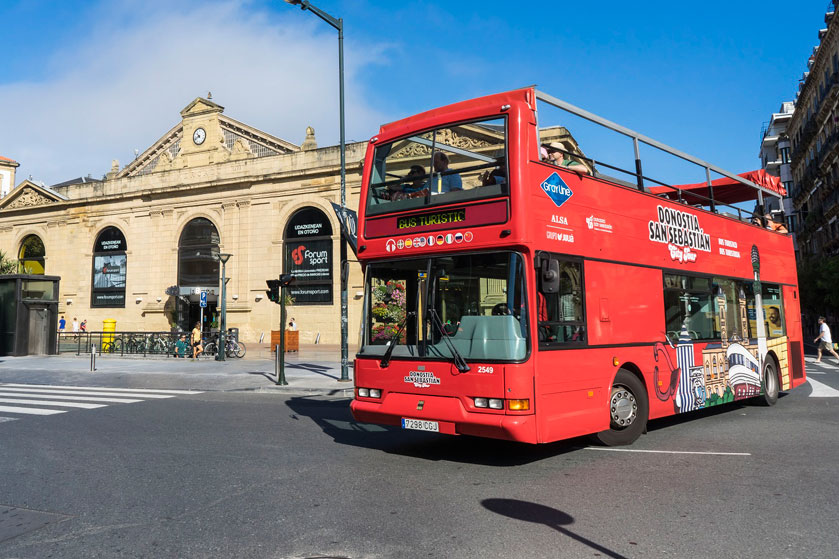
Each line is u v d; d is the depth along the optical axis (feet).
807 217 174.40
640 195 27.43
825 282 127.95
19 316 86.74
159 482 19.74
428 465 21.88
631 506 16.29
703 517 15.28
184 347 85.30
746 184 37.47
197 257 129.39
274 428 30.94
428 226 23.03
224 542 14.01
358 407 23.71
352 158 117.08
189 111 136.56
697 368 29.84
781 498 16.84
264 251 123.65
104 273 141.08
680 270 29.45
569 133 23.95
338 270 116.57
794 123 188.03
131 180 140.26
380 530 14.60
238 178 125.49
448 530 14.53
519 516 15.56
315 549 13.41
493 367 20.40
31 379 58.59
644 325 26.27
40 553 13.56
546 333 21.22
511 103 21.84
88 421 33.63
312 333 117.60
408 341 22.80
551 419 20.97
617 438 24.80
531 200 21.22
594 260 23.90
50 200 149.79
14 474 21.07
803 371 42.68
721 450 23.72
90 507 17.03
